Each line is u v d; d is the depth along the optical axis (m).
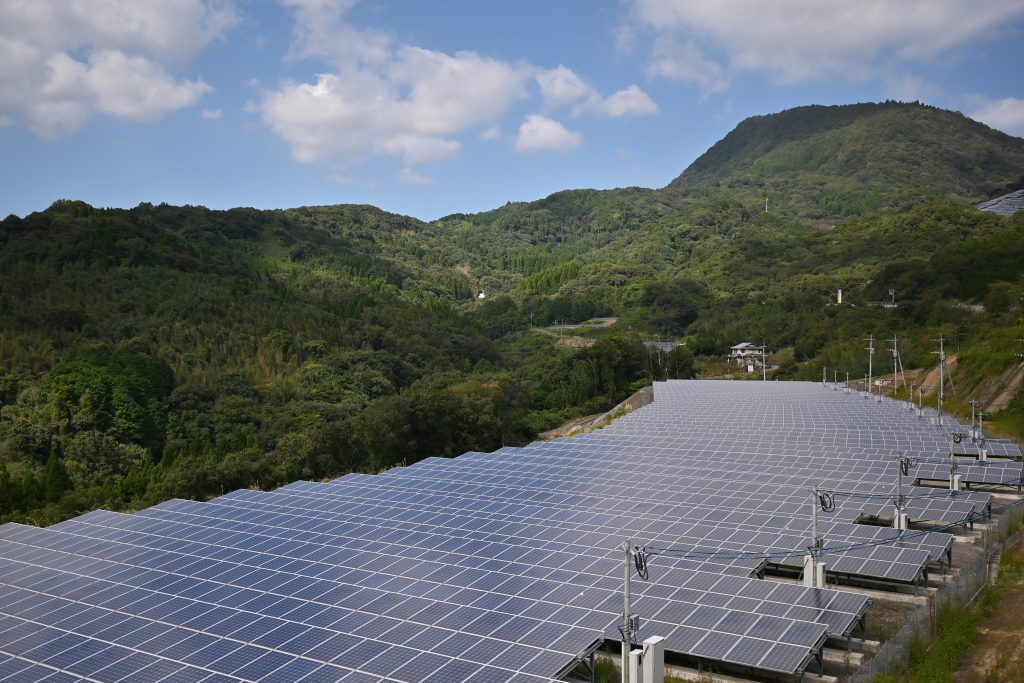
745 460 75.00
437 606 36.75
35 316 156.38
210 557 45.53
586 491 62.59
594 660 34.06
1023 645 37.91
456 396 123.12
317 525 53.03
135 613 36.66
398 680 29.61
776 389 142.12
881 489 60.97
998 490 70.94
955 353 138.38
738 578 40.25
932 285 190.50
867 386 145.25
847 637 35.94
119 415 122.56
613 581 40.50
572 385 168.00
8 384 127.88
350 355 169.12
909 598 45.16
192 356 155.25
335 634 33.56
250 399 139.88
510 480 68.19
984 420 104.62
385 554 45.47
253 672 30.33
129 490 91.94
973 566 46.34
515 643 32.56
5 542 50.56
